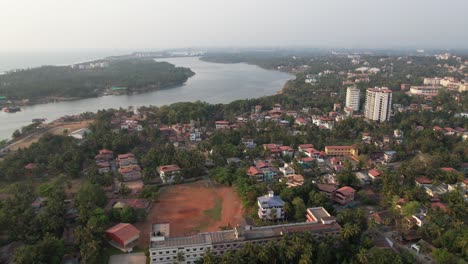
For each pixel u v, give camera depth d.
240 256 122.62
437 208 155.38
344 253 130.00
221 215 173.12
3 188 199.12
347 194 177.62
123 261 134.88
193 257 131.00
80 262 131.38
